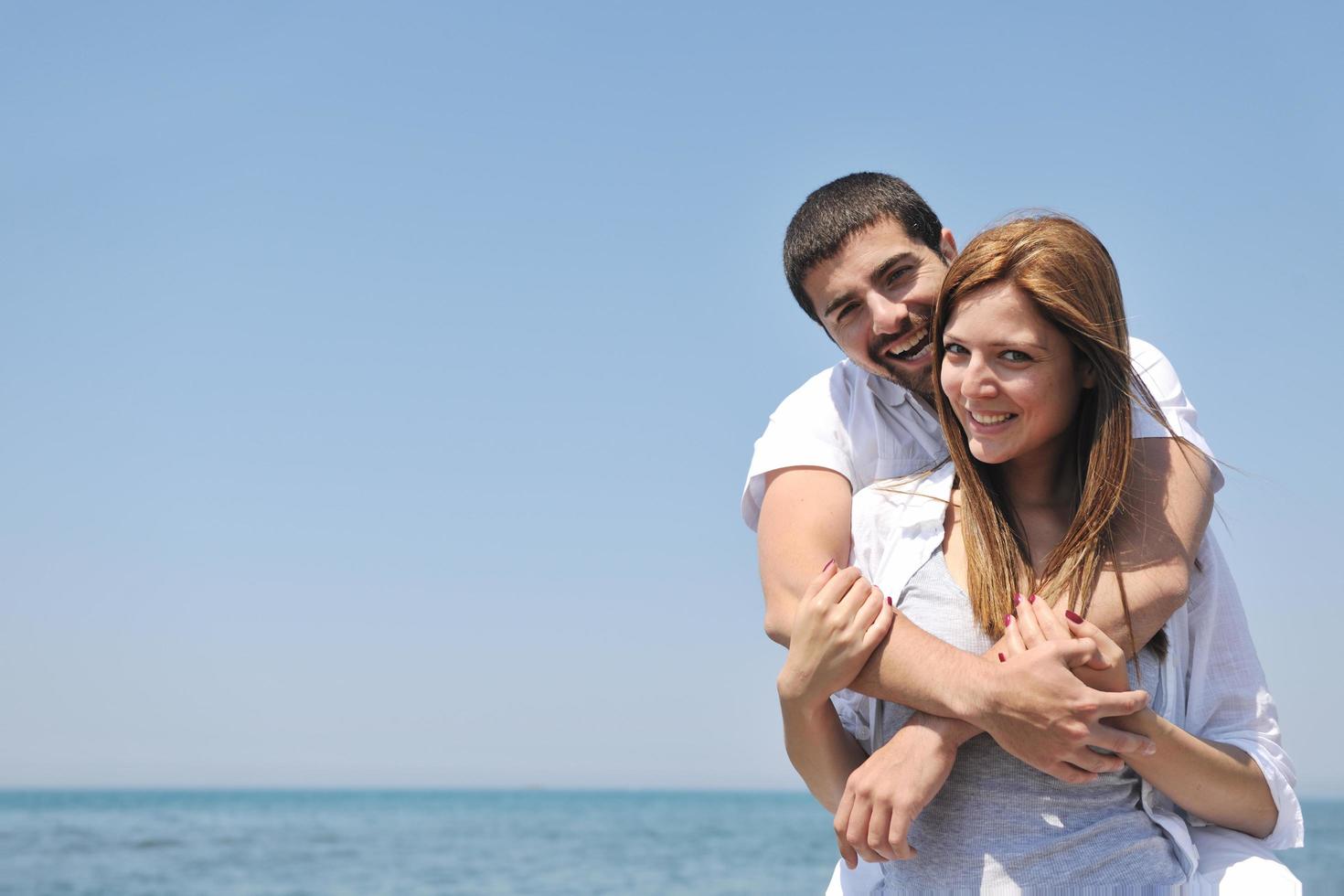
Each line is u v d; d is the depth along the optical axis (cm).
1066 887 178
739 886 3322
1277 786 196
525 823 6003
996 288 183
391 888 3362
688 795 11425
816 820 6178
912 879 189
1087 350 185
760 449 242
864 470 244
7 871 3728
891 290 256
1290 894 184
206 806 8312
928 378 242
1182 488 195
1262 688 207
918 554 201
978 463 197
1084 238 186
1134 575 187
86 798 10700
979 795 185
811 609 193
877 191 267
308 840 4738
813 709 194
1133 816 186
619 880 3472
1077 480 196
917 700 184
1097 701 171
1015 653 178
